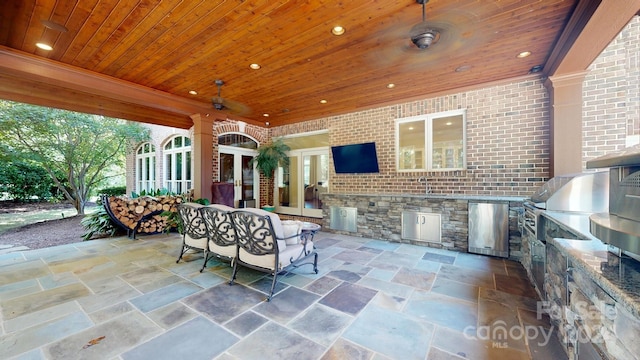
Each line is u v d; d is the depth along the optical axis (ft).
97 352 5.50
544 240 7.52
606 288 2.99
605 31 7.54
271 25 8.14
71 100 14.96
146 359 5.30
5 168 28.30
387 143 16.89
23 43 9.01
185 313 7.10
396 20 7.91
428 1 6.99
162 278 9.55
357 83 13.20
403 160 16.40
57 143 24.12
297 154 23.27
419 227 14.28
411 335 6.14
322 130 20.33
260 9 7.35
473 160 13.88
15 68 9.56
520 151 12.65
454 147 14.58
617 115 10.19
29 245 14.85
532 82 12.32
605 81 10.35
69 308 7.32
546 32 8.50
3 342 5.79
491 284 9.06
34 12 7.32
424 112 15.43
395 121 16.56
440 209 13.64
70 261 11.42
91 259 11.71
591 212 7.38
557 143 10.81
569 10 7.36
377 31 8.51
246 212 8.27
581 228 5.42
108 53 9.79
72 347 5.64
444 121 14.89
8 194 30.25
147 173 30.99
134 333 6.17
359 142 18.16
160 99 14.26
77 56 9.98
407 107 16.08
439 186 14.98
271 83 13.05
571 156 10.60
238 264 10.02
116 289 8.58
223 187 18.97
